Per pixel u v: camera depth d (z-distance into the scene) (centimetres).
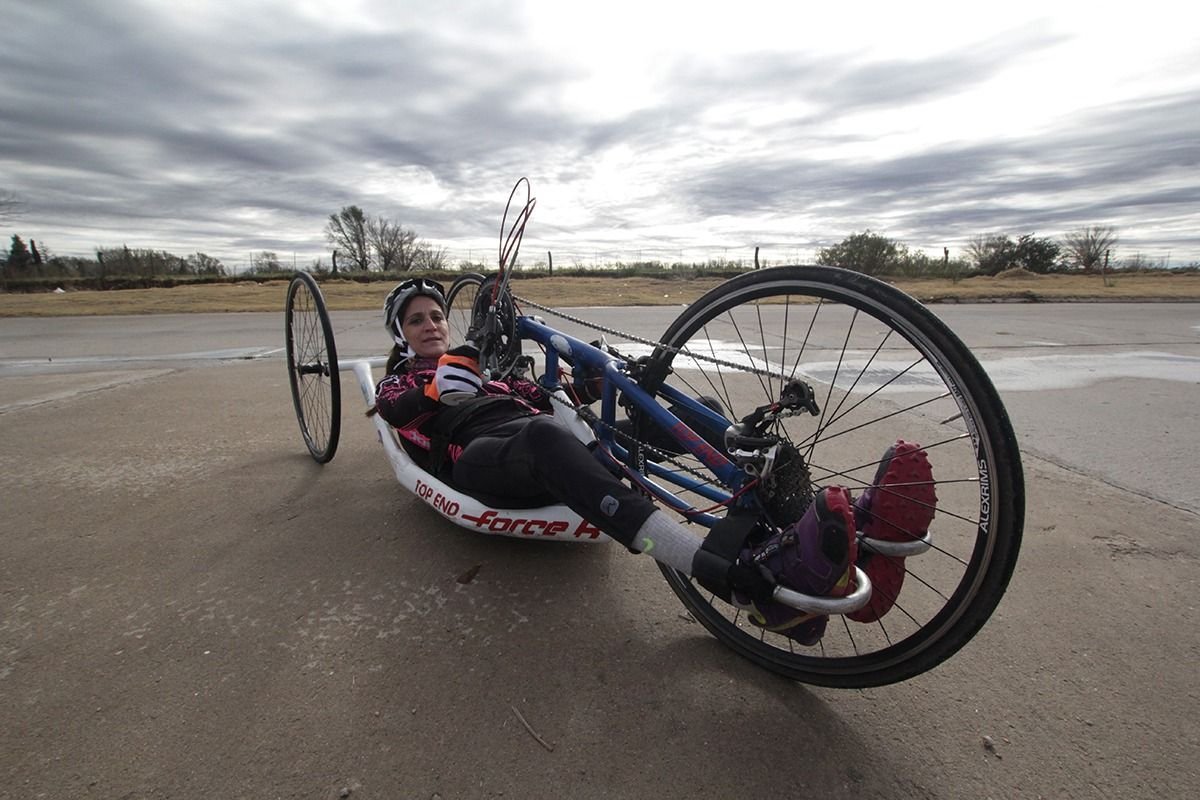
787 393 150
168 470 309
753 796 130
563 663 170
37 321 1046
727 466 164
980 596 135
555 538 201
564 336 219
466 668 167
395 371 265
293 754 139
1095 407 425
